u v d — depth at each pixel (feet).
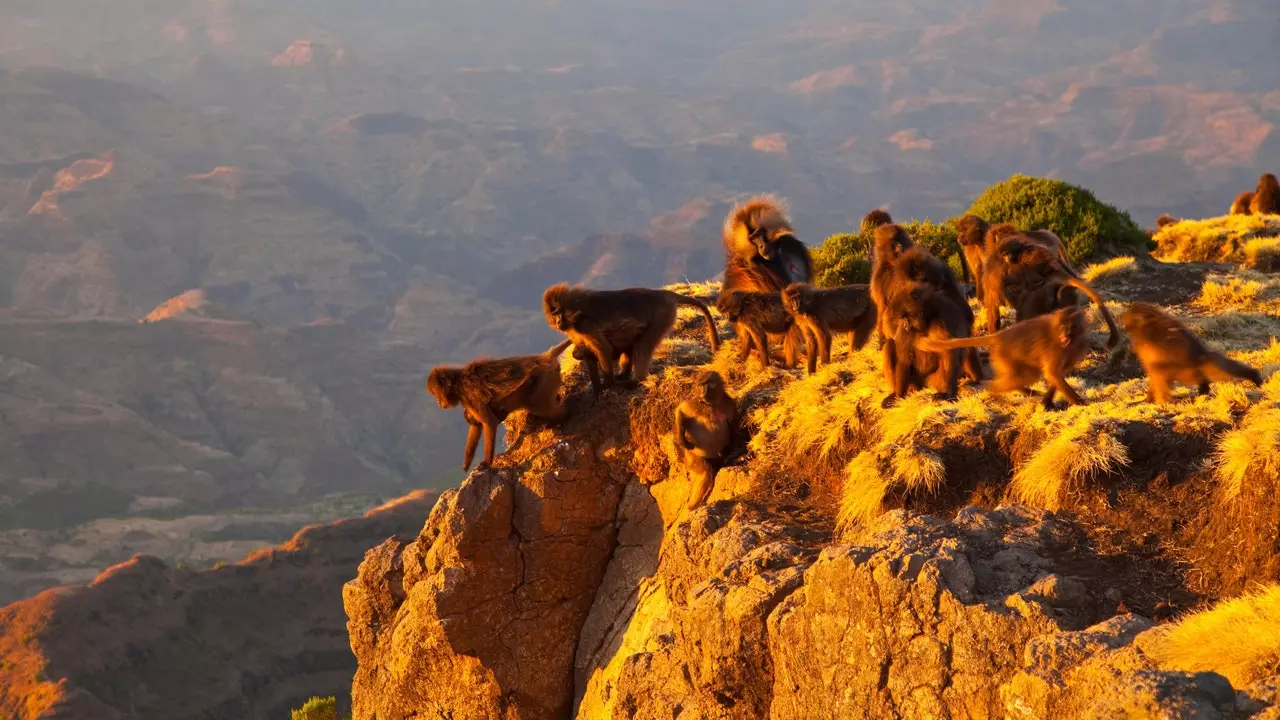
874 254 48.01
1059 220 85.71
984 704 32.27
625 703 44.52
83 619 431.02
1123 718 25.85
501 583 55.11
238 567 506.89
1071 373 50.01
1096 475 38.27
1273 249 82.79
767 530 44.45
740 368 56.24
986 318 51.78
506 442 58.34
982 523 37.96
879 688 34.53
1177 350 39.50
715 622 39.91
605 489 55.88
